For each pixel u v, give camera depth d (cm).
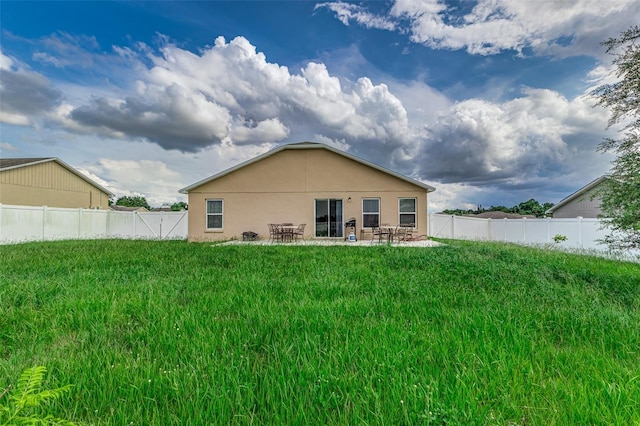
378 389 185
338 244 1205
